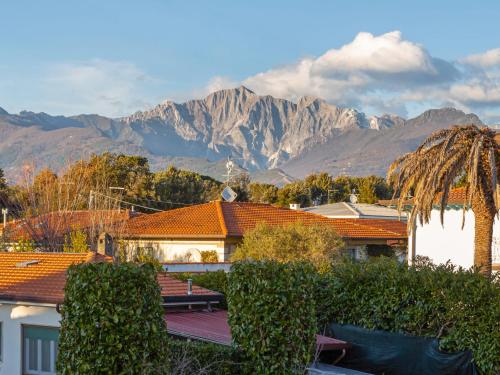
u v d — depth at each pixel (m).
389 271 19.34
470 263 40.16
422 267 19.75
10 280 21.97
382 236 50.97
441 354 17.80
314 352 17.09
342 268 20.42
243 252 38.28
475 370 17.52
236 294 16.56
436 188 30.17
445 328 18.22
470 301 17.66
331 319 20.08
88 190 55.19
